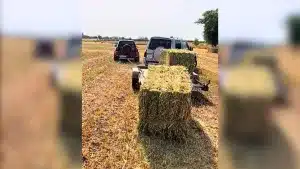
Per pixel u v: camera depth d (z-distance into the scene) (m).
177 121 5.83
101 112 7.22
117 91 10.12
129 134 5.95
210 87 10.40
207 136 6.29
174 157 5.20
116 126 6.34
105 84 11.38
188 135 6.14
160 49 15.16
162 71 7.24
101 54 25.67
